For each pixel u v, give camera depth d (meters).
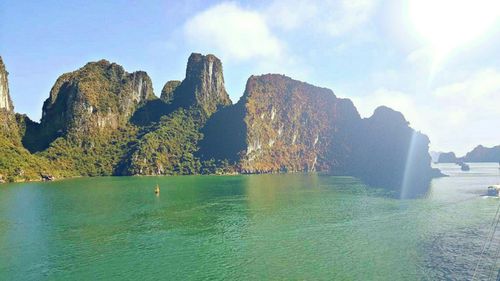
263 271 53.72
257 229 78.50
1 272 54.97
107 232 76.88
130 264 57.59
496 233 73.06
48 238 72.56
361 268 54.06
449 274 51.31
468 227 78.56
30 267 56.81
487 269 53.06
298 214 94.56
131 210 101.50
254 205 109.88
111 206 108.56
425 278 49.97
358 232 74.81
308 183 183.75
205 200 120.88
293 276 51.53
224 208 104.62
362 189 153.25
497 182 181.62
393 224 81.94
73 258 60.72
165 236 73.56
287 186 168.12
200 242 69.00
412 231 75.25
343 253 61.09
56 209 103.25
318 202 115.12
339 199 121.81
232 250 63.84
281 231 76.44
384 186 166.12
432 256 58.94
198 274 53.19
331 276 51.19
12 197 128.50
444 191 142.88
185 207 106.62
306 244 66.62
